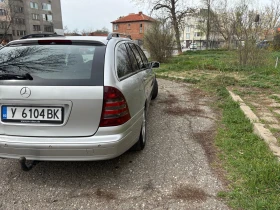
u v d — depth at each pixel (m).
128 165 3.06
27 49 2.80
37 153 2.40
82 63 2.55
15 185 2.67
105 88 2.38
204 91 7.20
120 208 2.31
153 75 5.48
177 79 9.25
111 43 2.94
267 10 18.94
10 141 2.41
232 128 4.07
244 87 7.31
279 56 13.94
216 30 29.75
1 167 3.04
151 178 2.78
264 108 5.10
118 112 2.45
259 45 10.87
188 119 4.73
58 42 2.85
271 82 7.77
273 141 3.41
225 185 2.59
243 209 2.23
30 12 58.34
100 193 2.54
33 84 2.38
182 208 2.29
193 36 69.38
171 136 3.93
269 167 2.73
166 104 5.84
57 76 2.43
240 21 12.48
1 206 2.34
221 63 12.13
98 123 2.39
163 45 14.70
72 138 2.39
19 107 2.42
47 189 2.61
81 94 2.34
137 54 4.11
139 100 3.10
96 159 2.42
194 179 2.73
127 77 2.90
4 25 51.19
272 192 2.40
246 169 2.79
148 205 2.34
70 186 2.66
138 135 3.06
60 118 2.38
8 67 2.55
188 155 3.28
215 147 3.49
